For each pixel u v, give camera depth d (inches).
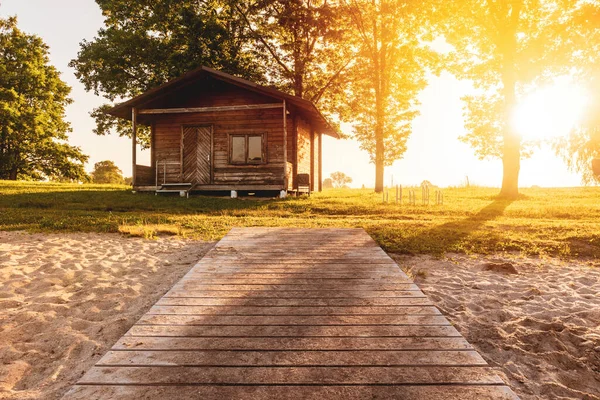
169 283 224.4
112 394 96.4
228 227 406.0
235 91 746.2
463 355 117.5
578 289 224.7
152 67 973.8
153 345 123.6
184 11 909.8
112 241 337.4
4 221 410.6
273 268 226.2
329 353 118.7
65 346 144.6
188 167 757.9
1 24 1457.9
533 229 397.4
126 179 2401.6
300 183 741.3
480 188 1036.5
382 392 97.8
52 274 232.1
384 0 864.3
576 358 143.1
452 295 211.2
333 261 243.3
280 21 913.5
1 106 1318.9
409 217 509.7
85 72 986.1
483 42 802.2
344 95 1026.1
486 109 788.6
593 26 594.9
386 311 155.7
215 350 120.4
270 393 97.0
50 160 1567.4
